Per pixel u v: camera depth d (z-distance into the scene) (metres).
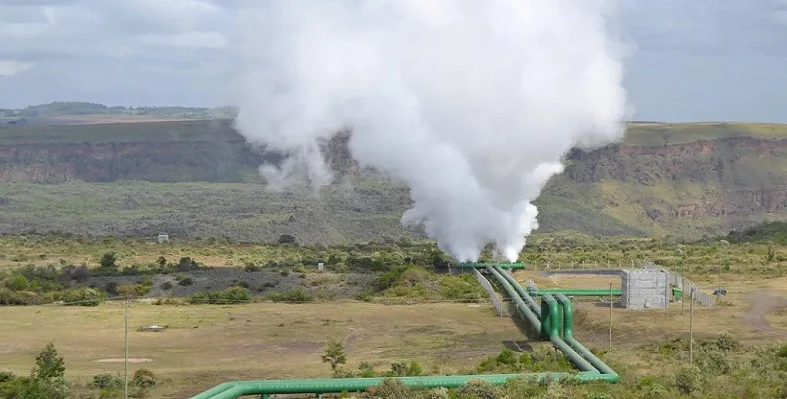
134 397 87.06
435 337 122.50
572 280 174.88
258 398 84.38
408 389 81.88
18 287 158.75
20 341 119.12
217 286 165.62
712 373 90.44
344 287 166.38
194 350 114.50
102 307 146.00
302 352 113.31
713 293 150.62
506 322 132.75
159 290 163.88
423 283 164.38
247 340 120.56
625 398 79.62
